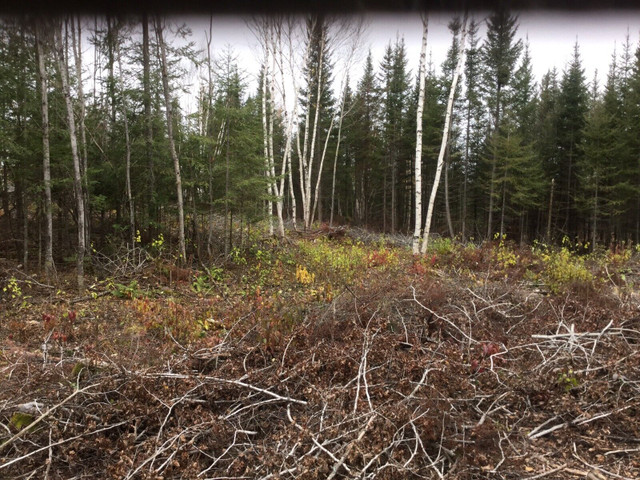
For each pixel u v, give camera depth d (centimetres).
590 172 2375
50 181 916
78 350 448
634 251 1277
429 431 271
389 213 3625
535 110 2992
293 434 255
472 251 1152
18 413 289
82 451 269
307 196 2000
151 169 1133
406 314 536
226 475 240
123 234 1173
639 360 365
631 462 260
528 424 311
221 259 1145
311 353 402
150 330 550
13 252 1181
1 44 847
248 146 1184
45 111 892
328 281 803
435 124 2753
